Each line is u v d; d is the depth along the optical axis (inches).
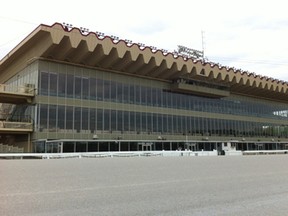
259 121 2741.1
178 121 2108.8
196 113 2231.8
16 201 255.3
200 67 2048.5
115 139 1770.4
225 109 2458.2
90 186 340.8
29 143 1545.3
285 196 293.9
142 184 360.8
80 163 741.9
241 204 256.2
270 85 2544.3
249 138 2603.3
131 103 1883.6
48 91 1582.2
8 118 1787.6
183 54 2183.8
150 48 1813.5
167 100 2074.3
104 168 578.6
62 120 1603.1
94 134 1694.1
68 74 1660.9
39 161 861.2
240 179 417.7
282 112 3041.3
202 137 2225.6
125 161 845.2
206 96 2322.8
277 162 818.8
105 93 1782.7
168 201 264.8
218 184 367.2
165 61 1892.2
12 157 1174.3
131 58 1727.4
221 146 2336.4
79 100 1676.9
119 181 385.4
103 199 269.1
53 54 1600.6
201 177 435.2
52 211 223.5
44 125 1542.8
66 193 295.0
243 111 2615.7
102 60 1745.8
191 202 261.7
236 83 2322.8
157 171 519.8
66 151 1587.1
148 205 248.4
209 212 227.6
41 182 365.7
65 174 458.3
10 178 400.2
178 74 2036.2
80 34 1544.0
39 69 1572.3
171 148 2033.7
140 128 1897.1
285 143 2984.7
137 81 1937.7
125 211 227.3
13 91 1594.5
